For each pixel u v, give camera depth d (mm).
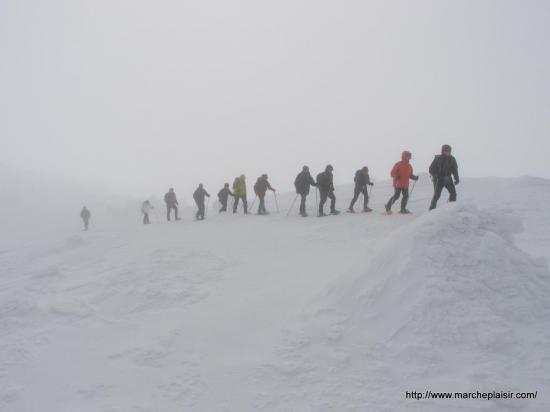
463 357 4516
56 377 5266
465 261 5418
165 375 5047
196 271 8523
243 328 5957
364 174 14031
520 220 6227
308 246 10461
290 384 4602
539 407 3885
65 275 9617
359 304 5504
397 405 4117
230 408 4391
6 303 7602
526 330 4703
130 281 8172
